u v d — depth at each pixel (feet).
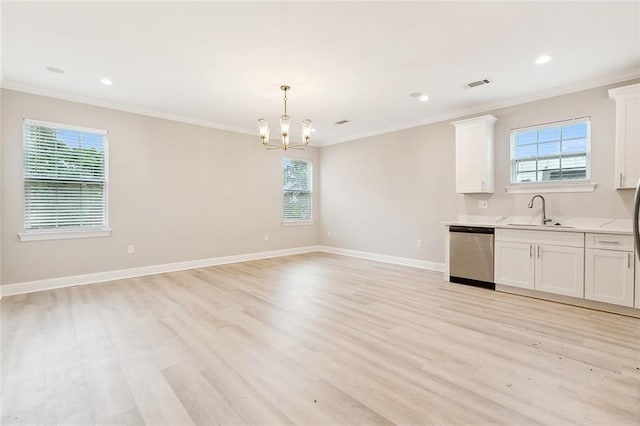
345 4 7.20
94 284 13.62
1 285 11.87
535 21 7.91
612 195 11.34
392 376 6.44
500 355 7.30
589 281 10.40
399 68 10.62
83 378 6.40
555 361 7.02
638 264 9.58
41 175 12.70
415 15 7.64
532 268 11.62
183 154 16.71
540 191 12.98
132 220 15.02
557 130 12.71
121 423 5.10
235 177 18.94
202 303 11.10
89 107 13.73
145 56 9.74
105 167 14.28
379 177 19.42
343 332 8.62
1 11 7.40
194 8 7.33
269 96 13.34
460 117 15.56
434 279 14.56
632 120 10.28
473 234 13.28
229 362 7.03
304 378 6.38
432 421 5.11
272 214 20.85
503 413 5.29
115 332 8.64
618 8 7.36
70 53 9.55
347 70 10.75
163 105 14.60
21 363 7.00
